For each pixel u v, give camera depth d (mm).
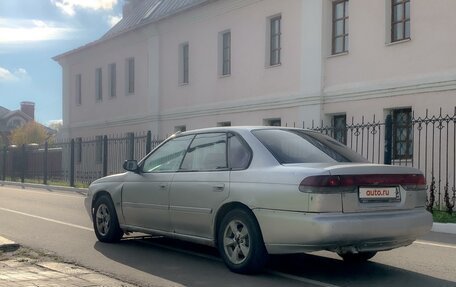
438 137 13836
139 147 23797
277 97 18531
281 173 5785
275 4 18719
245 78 19984
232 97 20578
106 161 21109
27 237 8883
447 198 12234
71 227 10047
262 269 6105
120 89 27656
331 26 17156
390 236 5750
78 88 32094
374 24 15680
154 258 7145
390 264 6867
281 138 6504
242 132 6547
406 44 14797
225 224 6273
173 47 23719
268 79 19016
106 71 28922
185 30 23000
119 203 7914
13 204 14672
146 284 5777
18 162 29875
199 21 22203
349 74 16359
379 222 5648
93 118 30125
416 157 14391
